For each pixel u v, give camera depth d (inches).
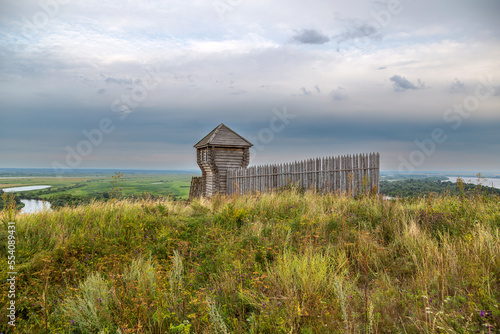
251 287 183.2
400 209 321.7
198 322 148.6
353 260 216.1
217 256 247.8
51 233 296.2
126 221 331.3
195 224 349.1
